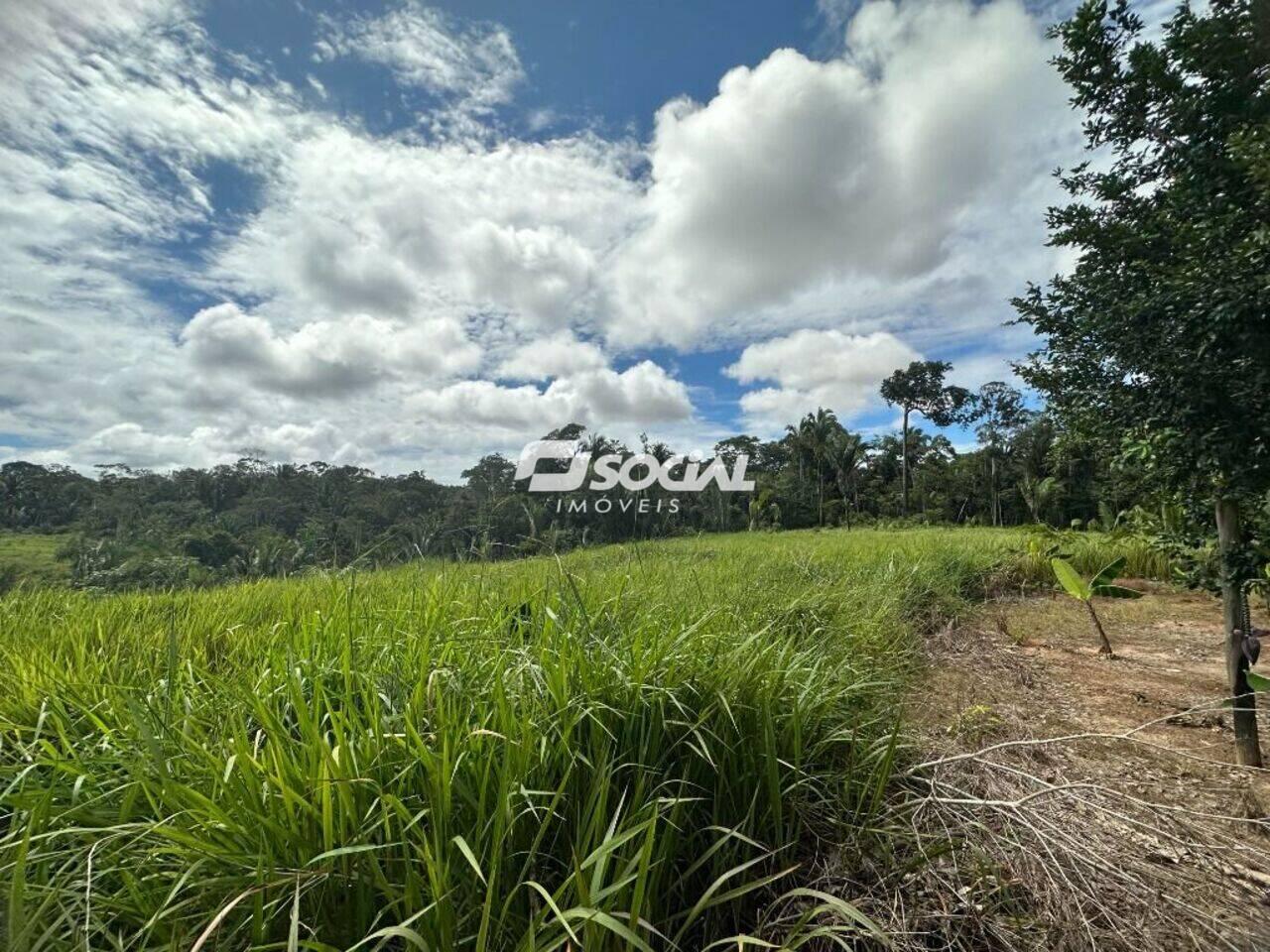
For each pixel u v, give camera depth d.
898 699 3.09
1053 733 3.03
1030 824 1.70
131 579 11.34
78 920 1.11
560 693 1.60
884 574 6.55
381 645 2.04
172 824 1.23
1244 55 1.98
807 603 4.25
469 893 1.16
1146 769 2.57
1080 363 2.62
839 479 41.25
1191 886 1.62
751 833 1.66
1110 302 2.46
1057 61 2.47
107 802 1.35
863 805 1.88
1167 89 2.20
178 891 1.07
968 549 9.45
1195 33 2.01
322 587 3.69
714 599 3.52
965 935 1.47
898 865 1.64
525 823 1.35
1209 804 2.20
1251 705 2.53
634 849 1.35
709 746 1.76
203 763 1.35
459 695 1.64
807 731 2.03
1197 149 2.12
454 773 1.30
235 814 1.18
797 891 1.22
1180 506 2.84
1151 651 5.06
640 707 1.72
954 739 2.77
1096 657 4.80
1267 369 1.99
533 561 4.20
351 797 1.16
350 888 1.15
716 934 1.43
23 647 2.60
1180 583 2.95
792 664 2.35
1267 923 1.49
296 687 1.45
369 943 1.13
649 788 1.57
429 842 1.19
